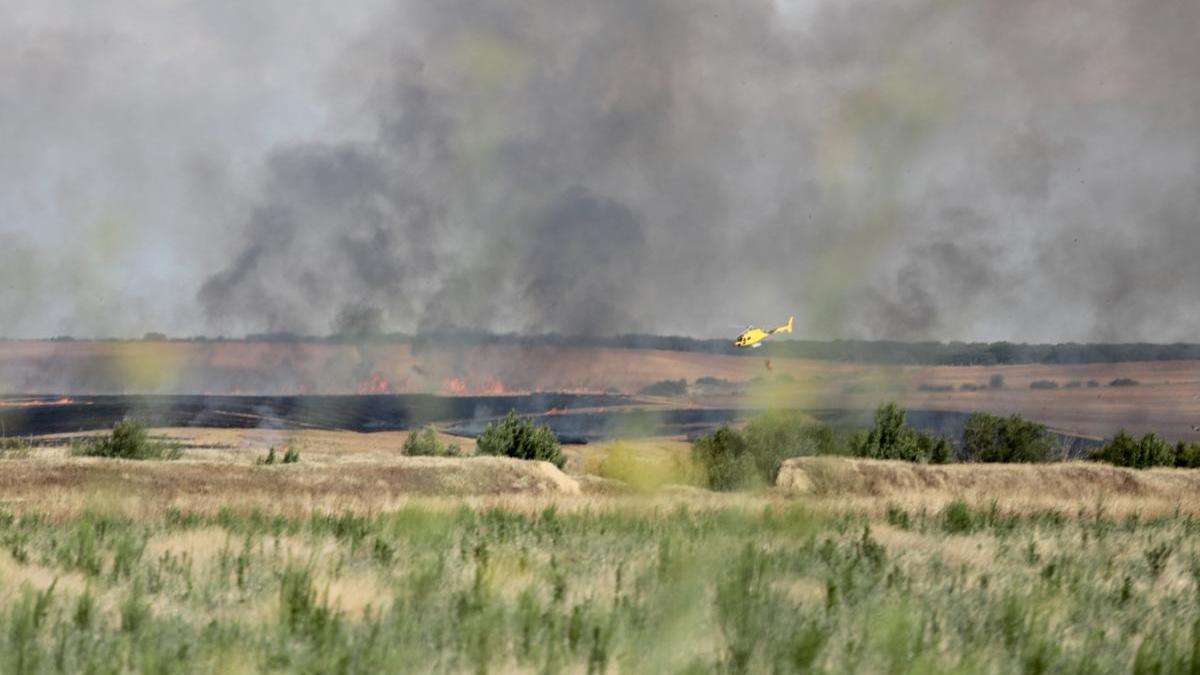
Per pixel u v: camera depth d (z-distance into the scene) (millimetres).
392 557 67250
